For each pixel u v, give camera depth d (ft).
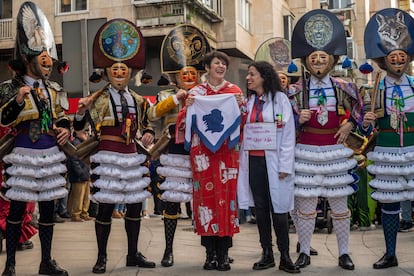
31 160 16.39
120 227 29.14
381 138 18.10
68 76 23.75
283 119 17.44
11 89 16.55
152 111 18.22
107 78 18.28
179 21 51.39
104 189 17.22
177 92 18.60
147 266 18.12
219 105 17.52
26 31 16.96
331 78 18.34
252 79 17.88
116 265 18.49
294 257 20.98
